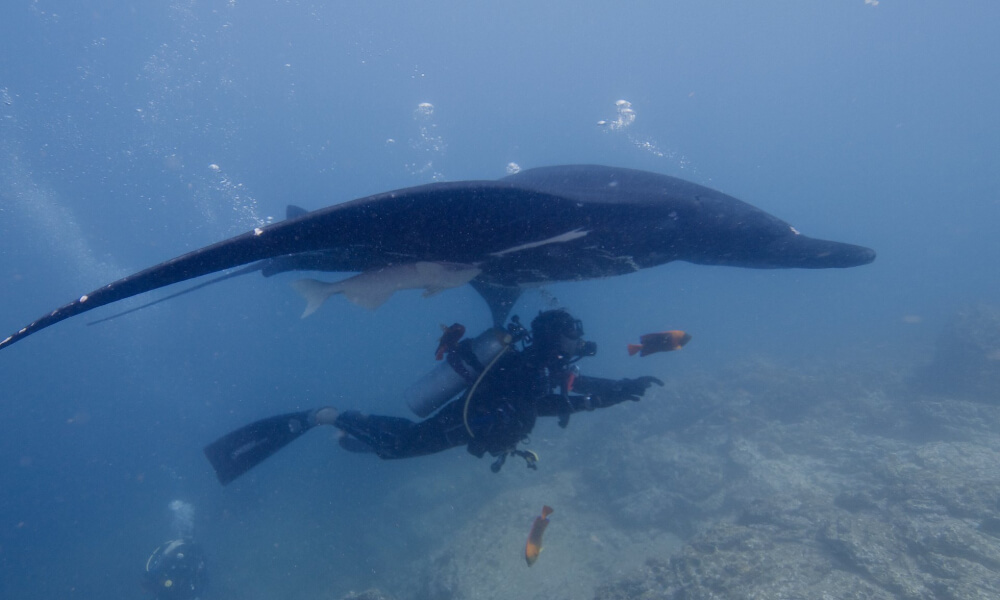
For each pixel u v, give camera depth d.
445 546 11.80
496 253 2.86
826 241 3.31
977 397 12.53
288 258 3.85
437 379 3.90
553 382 3.72
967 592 5.03
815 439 12.27
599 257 3.10
